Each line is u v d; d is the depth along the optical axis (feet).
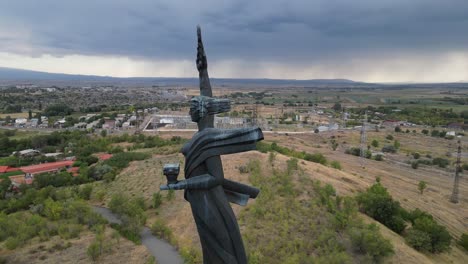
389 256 162.40
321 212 195.93
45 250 175.01
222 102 83.92
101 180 316.19
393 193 312.71
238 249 84.53
